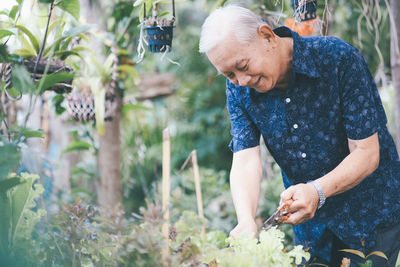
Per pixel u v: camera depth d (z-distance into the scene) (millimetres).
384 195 1826
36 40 2127
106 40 2895
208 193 4660
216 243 2201
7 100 2055
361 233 1832
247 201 1827
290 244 3207
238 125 1938
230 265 1489
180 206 4188
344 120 1744
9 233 1622
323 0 2971
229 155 6980
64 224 1609
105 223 1591
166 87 5812
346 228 1842
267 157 3891
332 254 1950
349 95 1717
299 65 1693
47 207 1926
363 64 1774
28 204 1675
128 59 3357
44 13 2451
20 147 1716
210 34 1576
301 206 1655
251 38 1568
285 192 1686
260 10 2799
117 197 3633
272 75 1652
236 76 1623
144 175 6109
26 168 1859
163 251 1495
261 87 1671
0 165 1524
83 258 1646
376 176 1820
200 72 6781
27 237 1632
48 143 4238
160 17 2107
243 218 1773
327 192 1679
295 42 1708
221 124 7000
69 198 2186
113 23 3359
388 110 3752
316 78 1728
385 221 1823
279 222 1712
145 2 2096
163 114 6773
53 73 2055
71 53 2268
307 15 2229
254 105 1841
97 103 2736
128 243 1451
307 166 1845
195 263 1488
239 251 1608
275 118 1819
